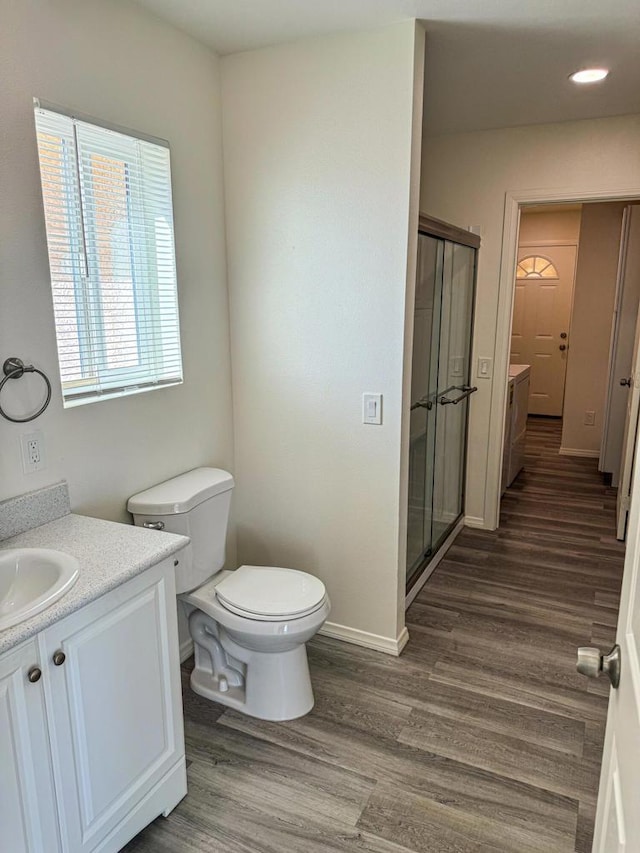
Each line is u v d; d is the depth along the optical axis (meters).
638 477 0.97
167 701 1.73
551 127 3.42
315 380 2.54
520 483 5.02
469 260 3.60
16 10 1.61
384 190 2.26
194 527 2.21
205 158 2.42
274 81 2.37
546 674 2.46
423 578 3.22
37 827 1.33
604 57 2.43
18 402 1.72
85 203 1.88
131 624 1.55
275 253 2.51
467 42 2.29
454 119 3.32
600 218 5.48
